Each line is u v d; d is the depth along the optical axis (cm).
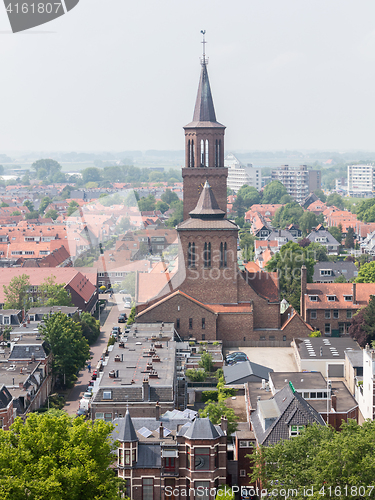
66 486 6506
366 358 11419
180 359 13362
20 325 15925
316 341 14525
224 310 14862
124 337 13325
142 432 8600
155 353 11856
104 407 10156
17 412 10956
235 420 10275
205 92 17038
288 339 15100
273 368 13712
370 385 11038
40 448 6838
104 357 13625
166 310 14600
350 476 6944
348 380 13175
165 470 8238
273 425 8738
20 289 17988
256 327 15150
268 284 15325
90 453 6944
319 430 7888
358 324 14600
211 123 17012
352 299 16712
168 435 8562
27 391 11631
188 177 17062
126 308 18975
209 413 10212
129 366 11250
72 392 13538
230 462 9069
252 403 10356
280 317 15312
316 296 16788
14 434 7144
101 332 18000
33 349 13138
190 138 17100
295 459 7562
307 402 9912
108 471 7088
